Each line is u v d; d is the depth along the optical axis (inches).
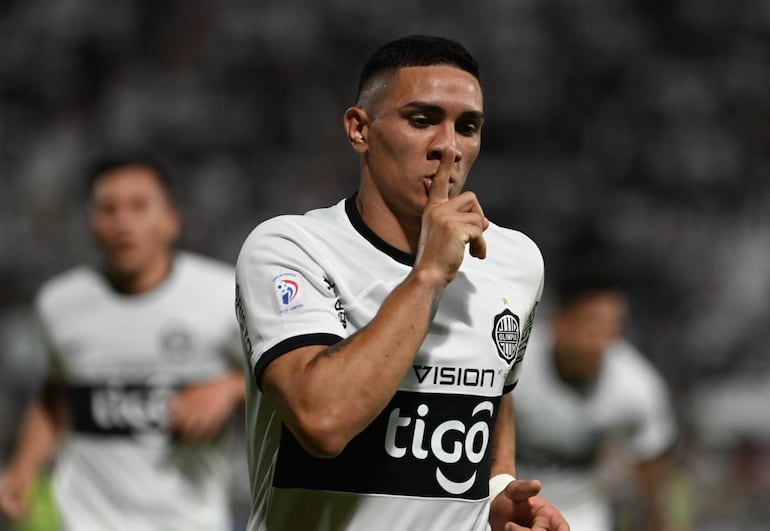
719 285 1877.5
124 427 743.1
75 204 1878.7
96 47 2130.9
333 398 338.3
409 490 373.1
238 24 2145.7
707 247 1941.4
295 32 2134.6
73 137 1999.3
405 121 377.4
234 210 1910.7
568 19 2226.9
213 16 2154.3
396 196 381.7
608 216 1967.3
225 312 755.4
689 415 1567.4
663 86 2172.7
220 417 721.0
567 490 846.5
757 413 1553.9
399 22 2175.2
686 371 1712.6
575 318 815.7
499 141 2100.1
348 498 371.9
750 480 1408.7
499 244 412.5
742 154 2108.8
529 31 2206.0
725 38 2240.4
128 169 747.4
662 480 871.1
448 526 379.6
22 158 1987.0
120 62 2127.2
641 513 922.1
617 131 2126.0
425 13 2191.2
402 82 378.3
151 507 737.0
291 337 362.6
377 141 384.8
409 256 386.9
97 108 2070.6
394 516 372.8
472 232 358.6
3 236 1829.5
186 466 739.4
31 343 1589.6
